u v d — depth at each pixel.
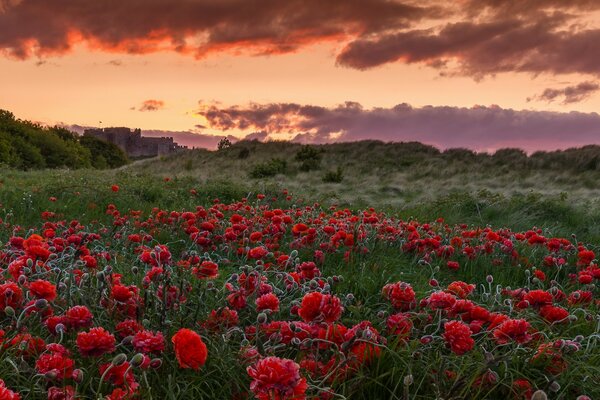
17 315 2.63
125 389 2.07
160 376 2.37
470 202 15.09
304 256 6.02
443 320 2.84
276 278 4.26
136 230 7.69
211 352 2.50
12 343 2.36
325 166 40.00
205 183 20.44
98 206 11.09
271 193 16.98
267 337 2.79
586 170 32.97
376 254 6.26
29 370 2.14
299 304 3.35
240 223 6.06
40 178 18.88
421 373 2.50
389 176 34.38
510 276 6.23
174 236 7.32
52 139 60.25
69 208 10.39
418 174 34.78
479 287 5.70
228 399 2.35
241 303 3.05
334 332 2.43
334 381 2.29
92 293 3.18
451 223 12.98
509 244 6.69
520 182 28.06
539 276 4.89
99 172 28.64
